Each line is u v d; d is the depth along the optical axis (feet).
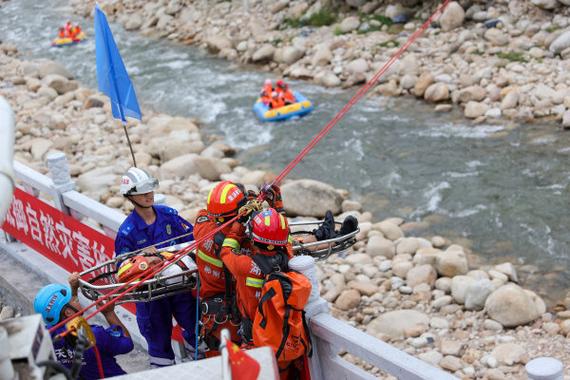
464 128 45.98
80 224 21.53
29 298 23.47
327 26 66.08
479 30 55.36
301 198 38.11
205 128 53.31
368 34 61.26
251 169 45.73
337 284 30.50
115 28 85.46
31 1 108.06
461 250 32.22
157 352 17.17
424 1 61.21
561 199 36.63
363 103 52.65
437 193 39.11
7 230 26.68
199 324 15.85
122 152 48.85
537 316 26.89
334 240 15.29
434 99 50.16
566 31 50.65
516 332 26.43
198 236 14.96
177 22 79.61
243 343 14.56
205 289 15.15
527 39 52.75
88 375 13.75
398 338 26.89
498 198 37.58
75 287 15.39
